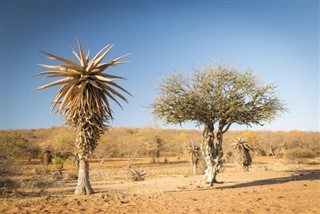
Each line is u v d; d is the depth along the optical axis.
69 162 63.78
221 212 12.25
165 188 23.72
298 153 70.38
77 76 18.70
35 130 129.38
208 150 23.67
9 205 14.29
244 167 39.31
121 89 19.30
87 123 18.28
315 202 13.98
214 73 21.48
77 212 12.63
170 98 22.42
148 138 88.62
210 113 22.03
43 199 16.61
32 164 66.19
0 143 35.44
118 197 16.80
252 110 21.84
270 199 15.10
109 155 88.75
